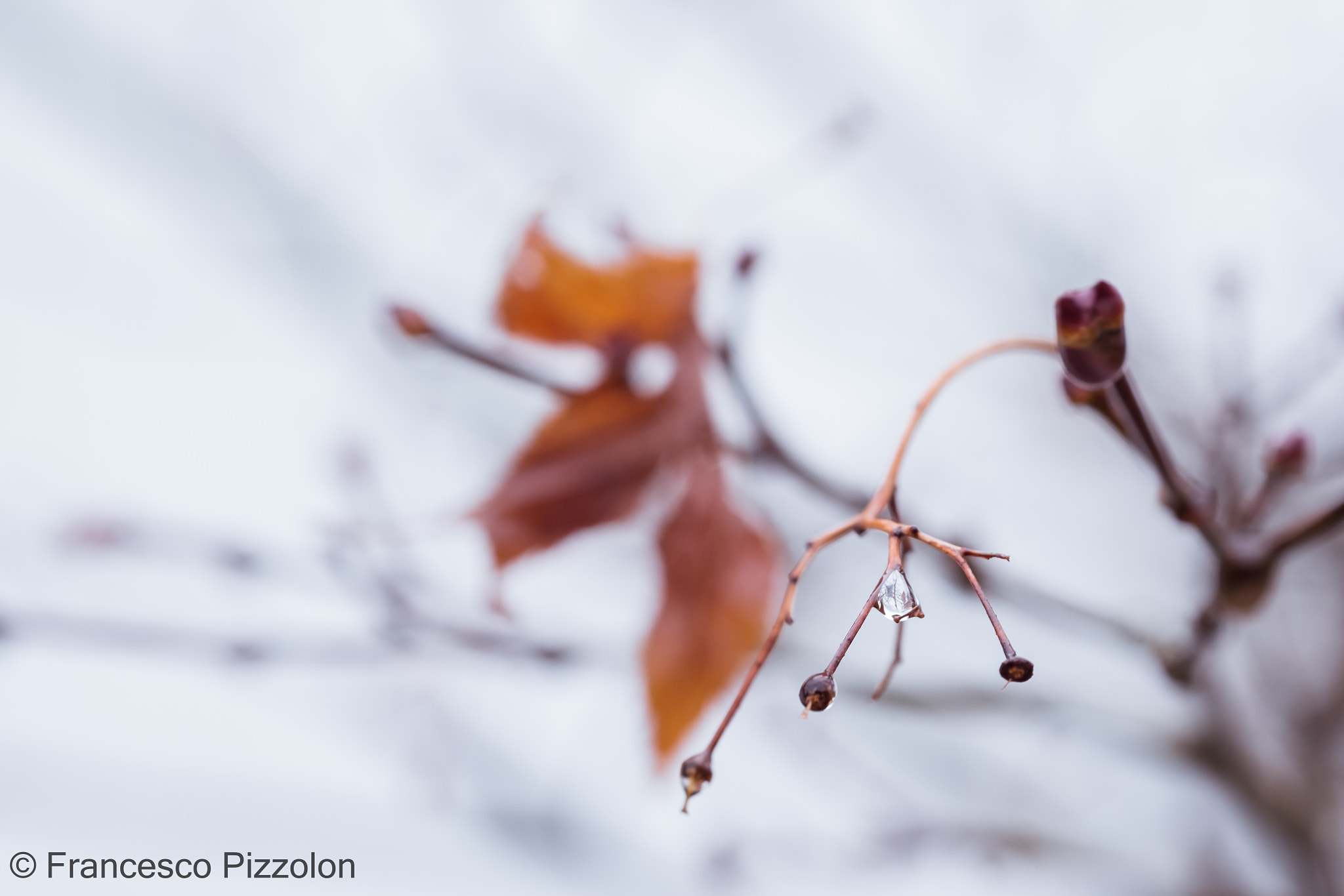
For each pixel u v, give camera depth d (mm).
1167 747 584
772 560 429
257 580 475
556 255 433
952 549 376
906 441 391
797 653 521
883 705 515
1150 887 725
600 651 474
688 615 427
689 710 423
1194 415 764
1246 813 624
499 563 428
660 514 431
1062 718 554
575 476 431
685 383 434
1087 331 390
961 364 397
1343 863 604
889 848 708
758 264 430
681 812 377
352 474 554
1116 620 451
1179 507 419
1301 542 422
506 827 660
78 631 460
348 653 468
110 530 474
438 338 427
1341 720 648
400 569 473
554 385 433
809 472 438
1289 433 428
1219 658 559
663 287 435
